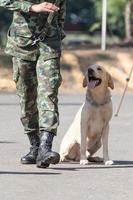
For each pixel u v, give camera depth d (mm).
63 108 23875
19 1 11273
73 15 69188
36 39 11336
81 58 36656
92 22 58594
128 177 10938
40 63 11281
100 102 11773
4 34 57219
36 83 11664
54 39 11328
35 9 11164
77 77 35125
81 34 61656
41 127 11148
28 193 9641
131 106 24750
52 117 11117
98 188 10062
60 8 11492
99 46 42344
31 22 11352
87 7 66875
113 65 36500
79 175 11008
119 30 56594
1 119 20297
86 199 9312
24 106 11750
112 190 9938
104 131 12031
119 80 35531
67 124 19156
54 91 11164
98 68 11703
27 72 11562
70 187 10094
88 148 12266
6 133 17031
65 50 38375
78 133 12062
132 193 9750
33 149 11922
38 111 11500
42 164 11352
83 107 11883
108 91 11852
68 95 30266
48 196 9469
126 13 49656
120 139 16031
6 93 31500
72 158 12352
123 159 12938
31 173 11086
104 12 38375
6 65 34844
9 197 9367
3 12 57188
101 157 12773
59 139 16016
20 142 15281
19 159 12617
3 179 10602
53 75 11195
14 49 11523
